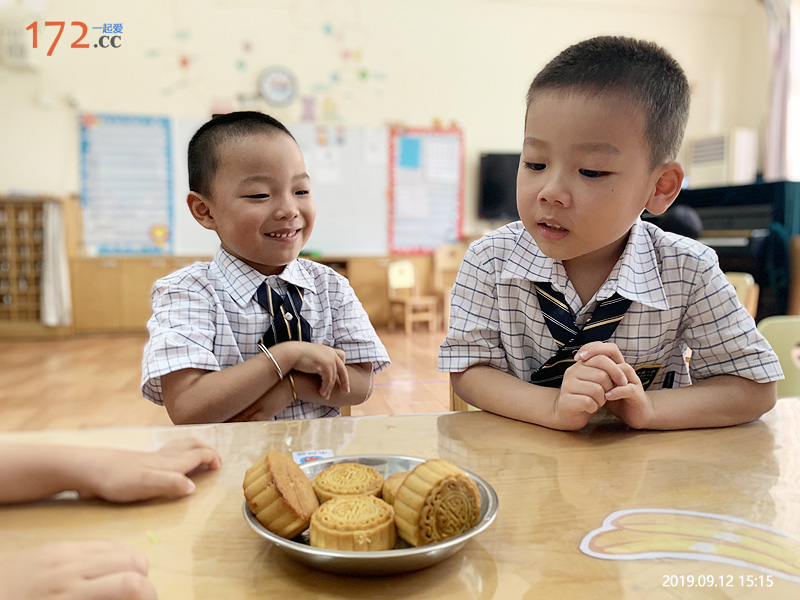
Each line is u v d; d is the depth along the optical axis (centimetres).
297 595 34
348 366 94
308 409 92
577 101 58
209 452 51
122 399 258
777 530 42
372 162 503
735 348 73
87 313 446
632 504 45
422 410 88
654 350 80
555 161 61
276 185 85
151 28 465
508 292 82
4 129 450
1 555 37
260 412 81
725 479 50
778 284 271
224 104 480
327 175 498
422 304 358
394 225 510
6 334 436
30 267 445
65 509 44
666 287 78
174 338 81
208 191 88
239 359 89
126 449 53
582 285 79
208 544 39
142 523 42
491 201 515
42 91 451
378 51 499
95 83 459
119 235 470
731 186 296
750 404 67
